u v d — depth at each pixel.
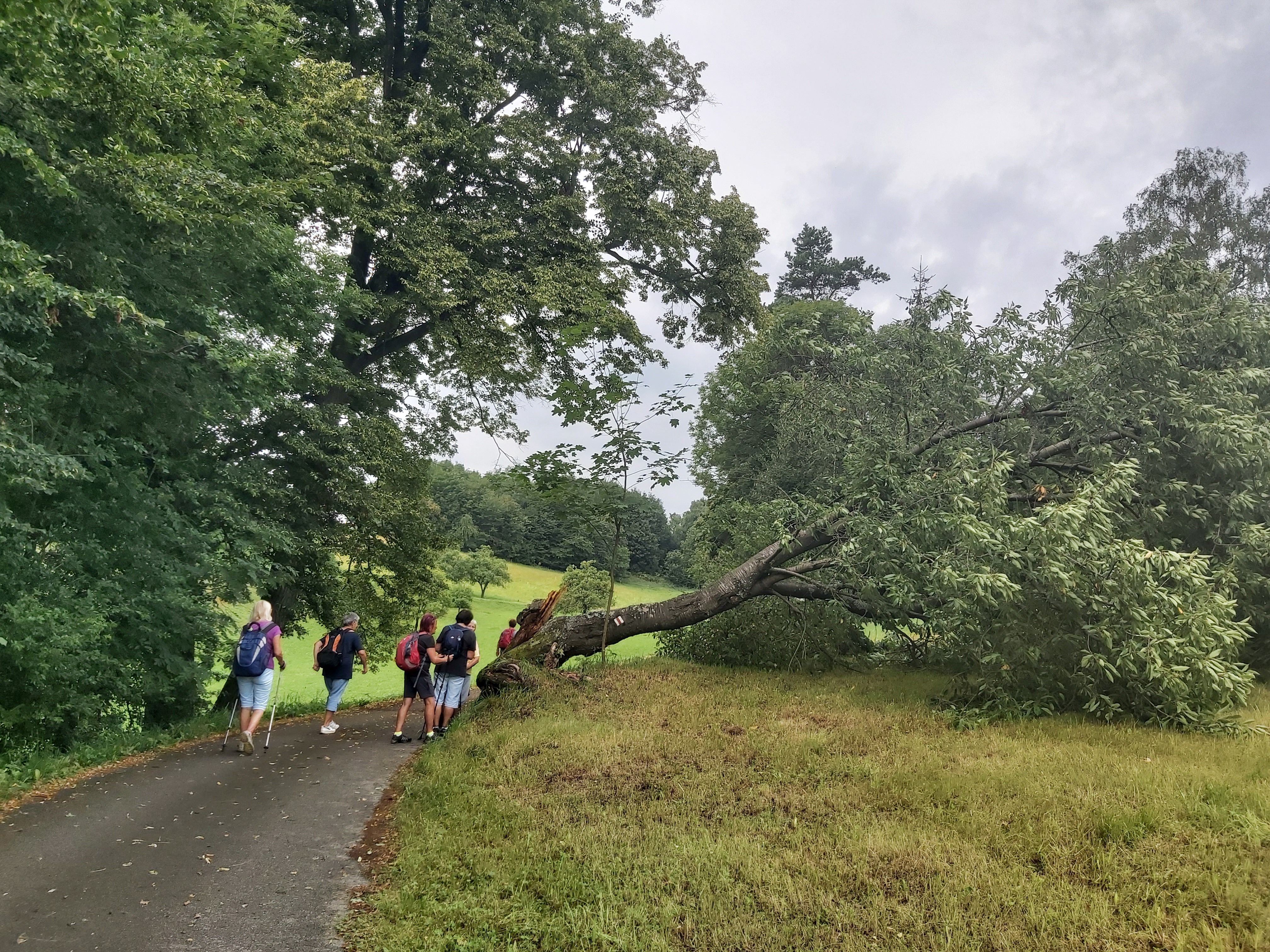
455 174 18.83
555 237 18.48
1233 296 11.93
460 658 9.69
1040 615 8.65
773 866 4.52
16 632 8.05
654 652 19.06
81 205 8.89
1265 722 7.79
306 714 13.79
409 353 20.59
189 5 11.49
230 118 10.86
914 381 12.49
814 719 8.71
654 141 19.72
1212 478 10.44
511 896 4.42
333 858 5.30
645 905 4.14
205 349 10.79
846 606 12.47
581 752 7.39
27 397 8.57
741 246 20.39
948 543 9.98
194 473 12.55
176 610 10.78
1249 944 3.51
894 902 4.02
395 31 19.59
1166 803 5.09
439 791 6.54
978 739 7.49
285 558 15.67
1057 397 11.57
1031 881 4.21
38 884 4.60
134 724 10.91
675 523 88.62
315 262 14.07
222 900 4.52
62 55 8.16
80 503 9.66
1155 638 7.64
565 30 19.89
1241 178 29.42
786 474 15.83
